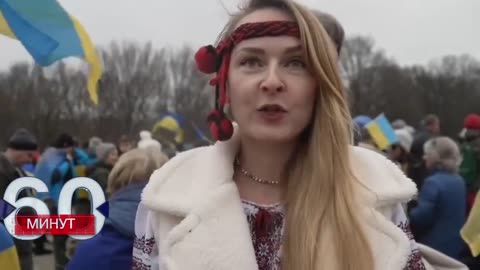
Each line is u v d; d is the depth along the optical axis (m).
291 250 1.25
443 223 4.49
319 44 1.26
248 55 1.27
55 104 40.25
